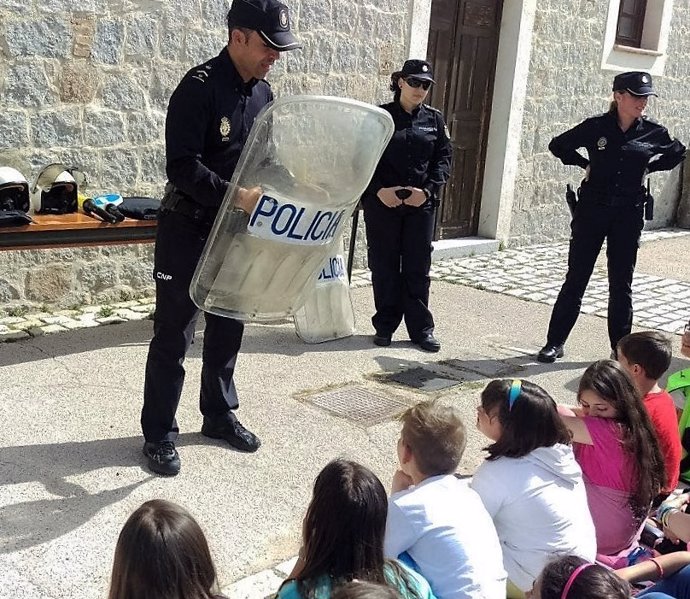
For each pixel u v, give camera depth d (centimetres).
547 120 939
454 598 221
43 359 476
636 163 528
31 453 359
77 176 542
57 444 370
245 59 331
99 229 497
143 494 333
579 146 538
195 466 362
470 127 881
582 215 541
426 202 541
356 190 325
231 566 293
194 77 328
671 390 388
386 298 556
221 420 385
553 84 932
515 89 877
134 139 586
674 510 309
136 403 424
